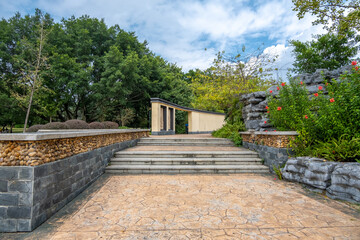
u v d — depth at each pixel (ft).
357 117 12.91
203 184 14.20
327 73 20.36
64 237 7.36
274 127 21.66
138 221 8.63
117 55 49.83
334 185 11.36
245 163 19.06
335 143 12.94
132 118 64.44
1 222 7.78
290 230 7.84
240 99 28.68
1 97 43.52
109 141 18.76
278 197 11.59
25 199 7.79
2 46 47.96
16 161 8.05
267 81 34.76
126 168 17.46
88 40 53.88
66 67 48.24
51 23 56.75
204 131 61.00
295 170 14.26
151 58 63.98
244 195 11.92
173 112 47.75
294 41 41.39
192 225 8.25
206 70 38.73
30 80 42.65
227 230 7.84
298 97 17.47
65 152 10.78
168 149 22.85
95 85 49.47
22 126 83.20
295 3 22.85
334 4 21.72
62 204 10.13
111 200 11.14
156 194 12.10
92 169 14.52
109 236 7.42
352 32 34.78
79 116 67.82
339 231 7.75
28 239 7.23
